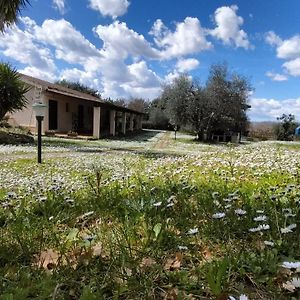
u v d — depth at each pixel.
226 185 3.25
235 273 1.26
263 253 1.41
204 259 1.46
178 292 1.17
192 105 23.91
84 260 1.45
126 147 14.36
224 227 1.80
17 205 2.86
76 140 16.72
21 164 7.46
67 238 1.81
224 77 24.30
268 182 3.62
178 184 3.33
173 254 1.54
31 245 1.70
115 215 2.31
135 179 4.18
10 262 1.51
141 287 1.21
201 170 5.04
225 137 24.94
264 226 1.59
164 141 20.97
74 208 2.59
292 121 29.09
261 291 1.16
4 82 13.78
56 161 8.09
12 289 1.17
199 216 2.18
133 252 1.55
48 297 1.14
